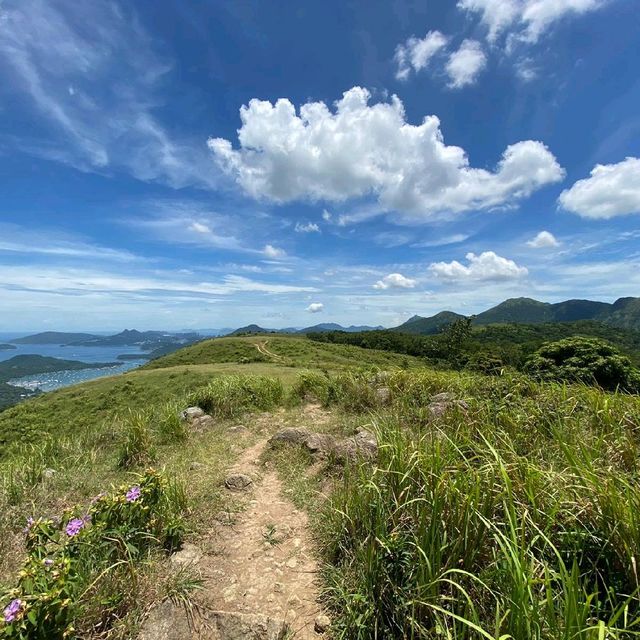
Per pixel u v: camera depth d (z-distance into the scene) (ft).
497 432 12.73
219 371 120.16
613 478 7.95
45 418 89.10
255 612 8.19
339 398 27.63
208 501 13.10
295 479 15.05
